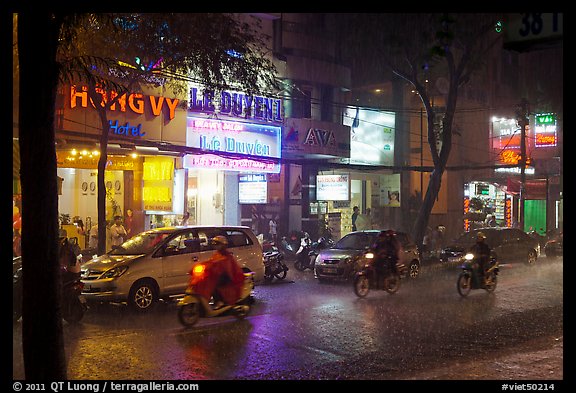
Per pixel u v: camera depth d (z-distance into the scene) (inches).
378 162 1210.6
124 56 583.8
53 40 195.0
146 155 802.2
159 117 745.6
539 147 1450.5
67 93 647.8
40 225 189.6
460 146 1317.7
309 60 1015.0
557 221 1518.2
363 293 560.7
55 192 194.5
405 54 834.2
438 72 1196.5
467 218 1298.0
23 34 189.9
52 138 194.2
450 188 1299.2
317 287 644.1
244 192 949.8
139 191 837.2
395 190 1227.9
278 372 296.2
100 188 589.6
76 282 426.3
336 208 1164.5
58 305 193.3
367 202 1251.2
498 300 550.0
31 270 189.3
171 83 687.7
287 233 1023.0
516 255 873.5
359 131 1187.9
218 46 609.3
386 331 400.8
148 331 400.8
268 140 890.7
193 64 612.4
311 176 1090.1
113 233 764.6
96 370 298.0
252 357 327.0
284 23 991.6
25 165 189.9
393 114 1237.1
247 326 417.7
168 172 797.9
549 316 462.9
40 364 188.5
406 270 711.7
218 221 949.8
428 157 1264.8
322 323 430.0
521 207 1182.9
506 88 1441.9
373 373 294.8
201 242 521.0
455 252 836.0
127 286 462.6
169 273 488.4
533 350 346.9
